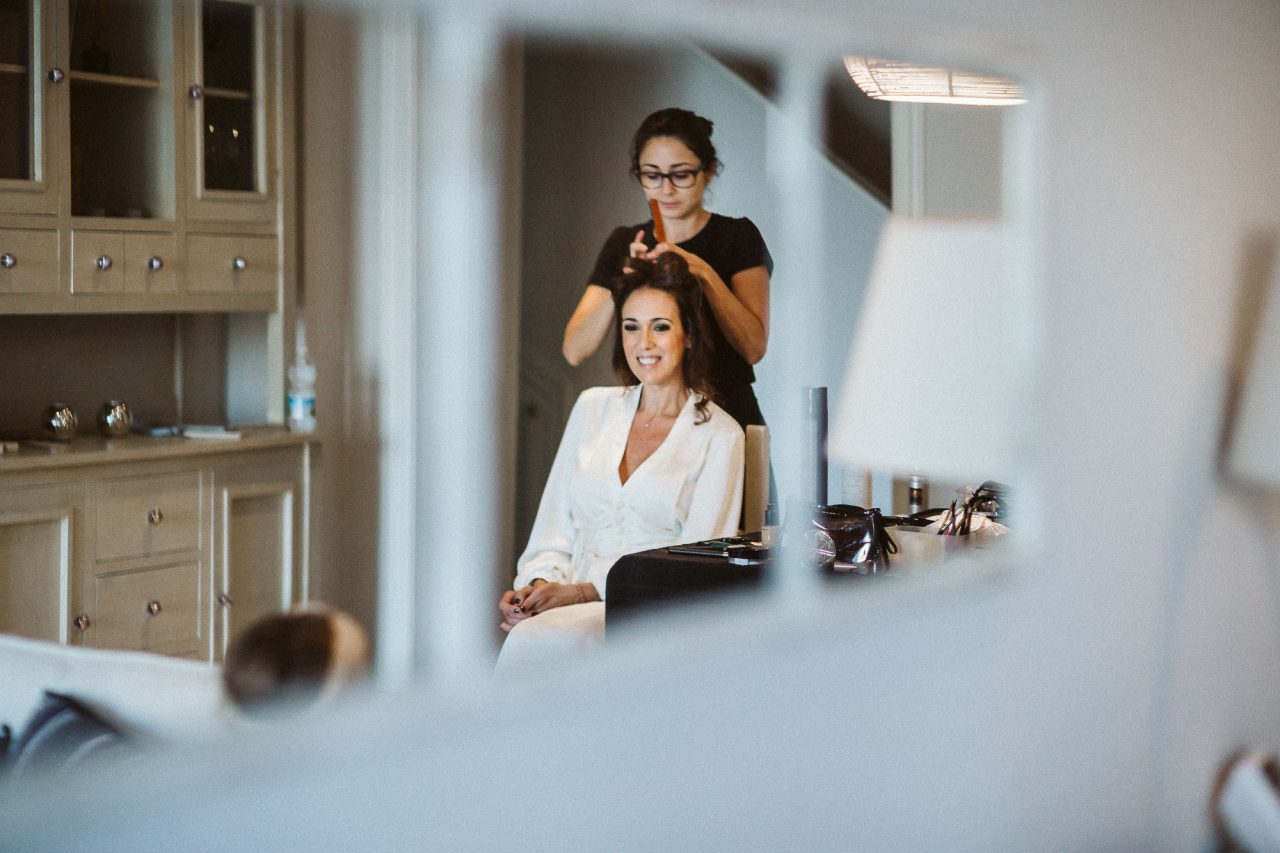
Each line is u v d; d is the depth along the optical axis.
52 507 2.66
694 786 1.44
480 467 3.86
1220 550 2.19
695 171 3.68
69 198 2.83
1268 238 2.26
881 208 4.01
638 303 3.22
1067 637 1.91
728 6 1.38
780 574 2.18
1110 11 1.87
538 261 4.40
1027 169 1.78
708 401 3.23
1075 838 1.96
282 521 3.14
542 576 3.06
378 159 3.12
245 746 1.07
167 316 3.28
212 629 2.96
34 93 2.77
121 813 0.99
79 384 3.11
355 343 3.19
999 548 2.12
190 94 3.02
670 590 2.27
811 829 1.58
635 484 3.10
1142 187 1.95
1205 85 2.08
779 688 1.53
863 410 1.96
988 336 1.86
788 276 3.86
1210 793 2.22
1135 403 1.98
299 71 3.23
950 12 1.62
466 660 2.18
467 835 1.23
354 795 1.14
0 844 0.93
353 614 3.11
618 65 4.17
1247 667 2.28
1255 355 2.08
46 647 1.26
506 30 3.79
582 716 1.32
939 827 1.75
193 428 3.11
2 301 2.73
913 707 1.70
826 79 3.81
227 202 3.11
